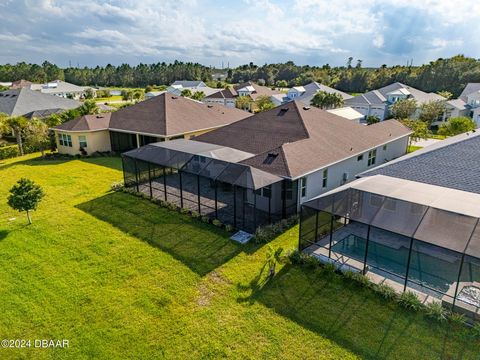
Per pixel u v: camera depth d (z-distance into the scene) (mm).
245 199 21812
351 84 112562
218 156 21875
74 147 34938
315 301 12352
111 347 10531
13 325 11430
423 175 17656
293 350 10250
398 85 67688
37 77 150250
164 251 15828
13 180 27156
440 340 10500
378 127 31344
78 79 171000
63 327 11336
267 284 13367
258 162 20844
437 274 14062
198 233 17578
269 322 11367
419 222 12680
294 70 153125
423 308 11695
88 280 13750
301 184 20062
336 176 23422
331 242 16625
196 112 38688
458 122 40594
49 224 18781
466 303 11430
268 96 77812
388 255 15641
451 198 14188
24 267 14680
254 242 16656
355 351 10156
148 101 39562
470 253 11031
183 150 22594
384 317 11484
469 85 69562
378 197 14469
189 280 13672
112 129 35531
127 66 174625
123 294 12891
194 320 11547
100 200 22391
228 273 14117
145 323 11461
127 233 17641
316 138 24453
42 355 10289
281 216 19750
